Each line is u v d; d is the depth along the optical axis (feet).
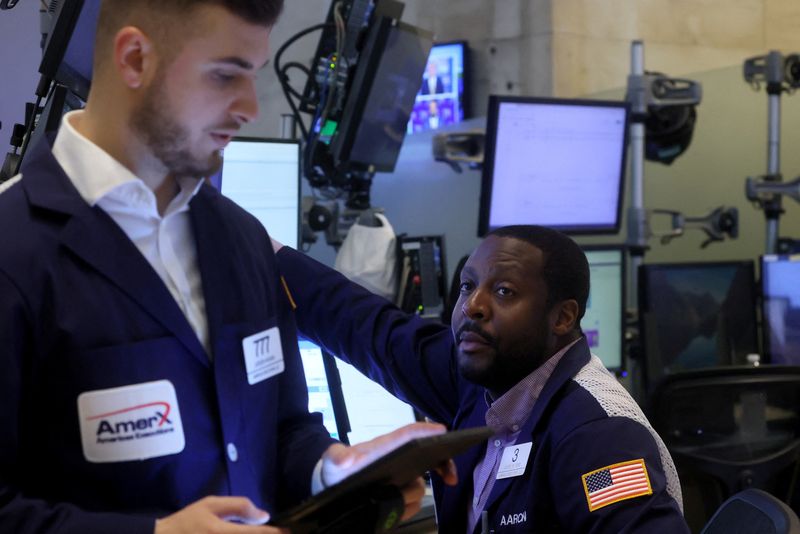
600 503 4.37
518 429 4.87
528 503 4.67
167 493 3.41
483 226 10.32
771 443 7.70
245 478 3.62
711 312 10.91
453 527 5.10
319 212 9.01
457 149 11.13
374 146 9.66
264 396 3.78
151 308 3.39
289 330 4.17
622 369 11.01
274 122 13.52
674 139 12.07
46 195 3.35
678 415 7.50
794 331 10.98
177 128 3.33
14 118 9.43
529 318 4.77
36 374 3.20
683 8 14.32
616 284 10.96
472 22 13.99
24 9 9.37
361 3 8.99
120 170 3.38
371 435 7.13
